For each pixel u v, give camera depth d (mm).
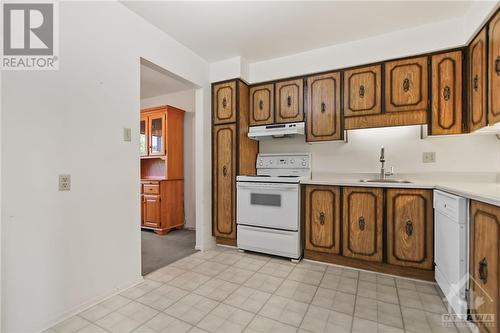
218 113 3014
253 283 2041
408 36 2297
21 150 1365
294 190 2504
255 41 2545
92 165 1721
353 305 1703
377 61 2426
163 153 3783
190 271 2287
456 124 2141
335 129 2613
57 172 1525
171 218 3799
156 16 2109
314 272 2258
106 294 1799
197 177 2943
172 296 1835
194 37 2463
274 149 3207
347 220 2312
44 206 1462
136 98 2061
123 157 1940
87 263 1686
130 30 2014
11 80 1337
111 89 1854
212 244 3047
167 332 1433
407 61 2312
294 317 1570
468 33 2027
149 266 2408
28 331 1388
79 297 1636
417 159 2473
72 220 1603
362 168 2717
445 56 2180
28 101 1400
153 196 3684
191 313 1619
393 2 1930
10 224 1321
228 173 2949
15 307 1338
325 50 2672
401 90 2324
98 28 1767
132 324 1507
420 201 2025
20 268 1358
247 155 3055
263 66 3021
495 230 1156
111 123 1851
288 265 2432
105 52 1813
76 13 1635
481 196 1230
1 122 1292
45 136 1470
